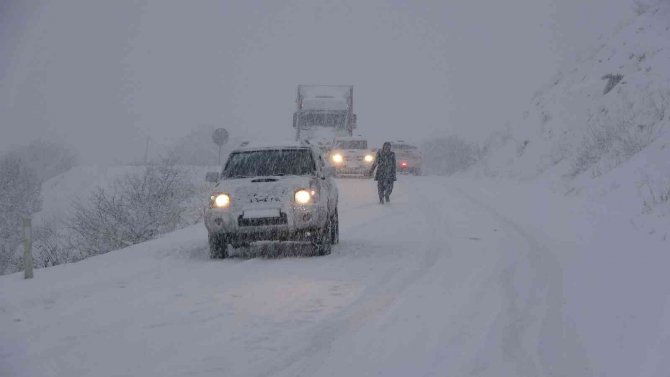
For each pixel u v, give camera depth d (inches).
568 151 2075.5
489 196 1809.8
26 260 805.2
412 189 2094.0
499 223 1210.0
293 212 841.5
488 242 975.0
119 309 587.5
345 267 791.7
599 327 490.0
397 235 1084.5
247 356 440.5
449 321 523.5
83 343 477.4
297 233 857.5
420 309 566.3
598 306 546.6
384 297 618.5
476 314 544.1
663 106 1654.8
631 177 1237.1
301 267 797.9
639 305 531.8
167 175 1579.7
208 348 459.8
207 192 1710.1
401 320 530.9
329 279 716.7
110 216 1525.6
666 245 744.3
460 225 1196.5
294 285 685.3
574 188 1499.8
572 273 697.0
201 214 1561.3
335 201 994.1
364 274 743.7
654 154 1275.8
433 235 1071.6
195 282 715.4
